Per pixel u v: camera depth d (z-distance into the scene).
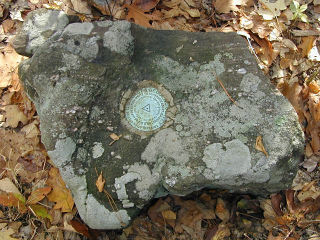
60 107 0.61
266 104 0.62
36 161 0.77
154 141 0.62
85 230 0.69
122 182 0.60
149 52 0.67
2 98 0.82
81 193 0.61
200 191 0.75
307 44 0.88
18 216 0.71
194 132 0.62
